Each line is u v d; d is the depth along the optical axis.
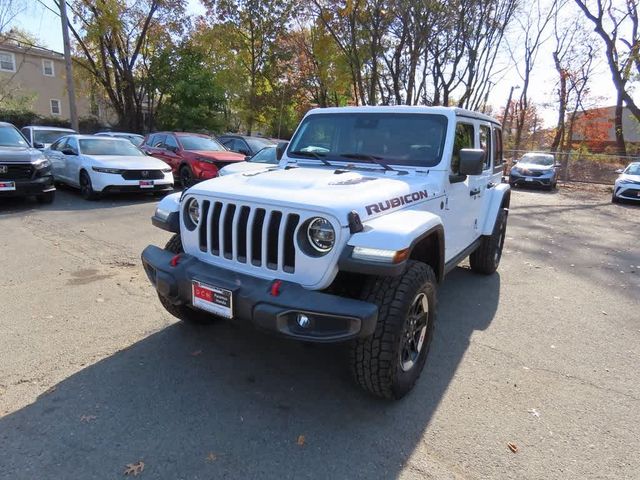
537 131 47.41
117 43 25.89
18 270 5.26
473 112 4.44
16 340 3.58
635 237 9.14
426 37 18.17
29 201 9.97
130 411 2.77
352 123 4.12
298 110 33.97
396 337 2.67
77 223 7.88
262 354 3.53
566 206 13.77
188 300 2.93
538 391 3.20
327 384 3.16
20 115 28.95
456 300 4.99
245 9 26.84
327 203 2.59
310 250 2.61
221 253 2.91
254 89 28.97
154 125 30.14
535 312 4.73
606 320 4.59
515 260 6.89
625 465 2.48
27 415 2.69
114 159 10.41
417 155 3.80
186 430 2.62
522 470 2.42
